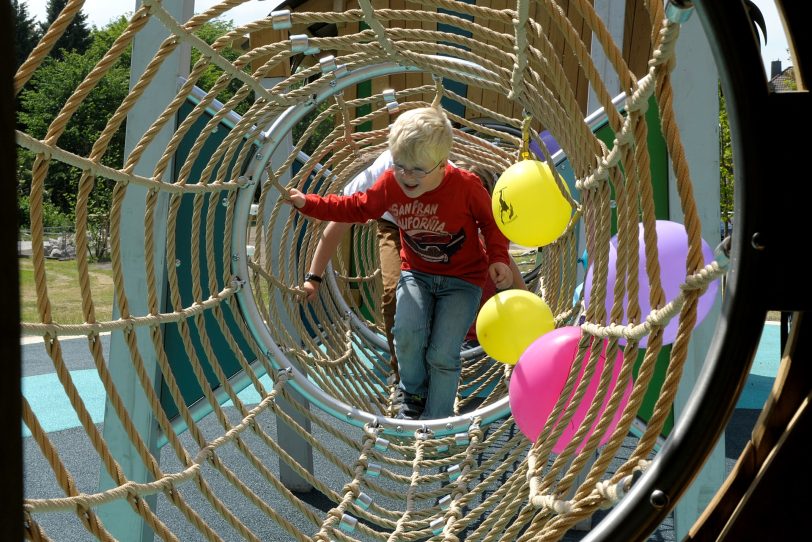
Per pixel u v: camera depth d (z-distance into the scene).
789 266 0.90
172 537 1.99
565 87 1.59
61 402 6.99
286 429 4.63
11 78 0.67
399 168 3.20
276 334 3.44
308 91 3.02
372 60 2.99
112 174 2.06
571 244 3.09
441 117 3.17
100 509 3.30
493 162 4.07
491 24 5.56
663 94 1.07
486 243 3.41
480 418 3.37
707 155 3.21
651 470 0.96
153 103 3.36
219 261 3.50
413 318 3.46
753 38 0.90
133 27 1.90
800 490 0.90
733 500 0.94
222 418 2.76
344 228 4.08
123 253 3.35
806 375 0.93
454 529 2.48
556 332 2.32
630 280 1.30
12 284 0.67
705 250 2.55
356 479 3.01
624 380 1.28
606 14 3.64
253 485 4.69
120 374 3.31
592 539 0.97
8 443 0.67
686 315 1.05
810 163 0.90
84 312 1.98
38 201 1.76
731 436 5.57
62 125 1.79
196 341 3.47
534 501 1.42
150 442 3.31
